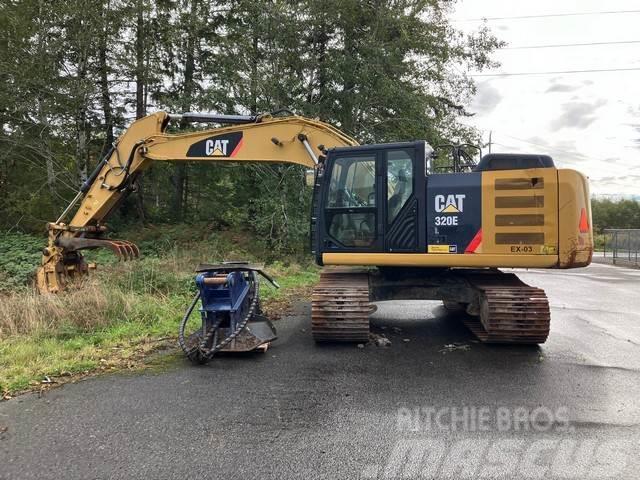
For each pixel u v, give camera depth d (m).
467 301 6.72
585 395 4.37
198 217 18.38
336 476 2.99
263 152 8.02
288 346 6.09
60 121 15.56
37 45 14.62
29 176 16.91
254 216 16.17
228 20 17.17
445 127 17.28
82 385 4.62
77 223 9.37
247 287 6.22
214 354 5.50
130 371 5.05
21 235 15.04
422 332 6.89
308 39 14.80
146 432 3.60
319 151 7.58
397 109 15.50
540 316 5.86
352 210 6.41
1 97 14.23
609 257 25.88
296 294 10.09
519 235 5.87
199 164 17.56
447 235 6.07
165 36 16.70
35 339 6.01
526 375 4.95
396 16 14.88
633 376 4.92
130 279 8.91
